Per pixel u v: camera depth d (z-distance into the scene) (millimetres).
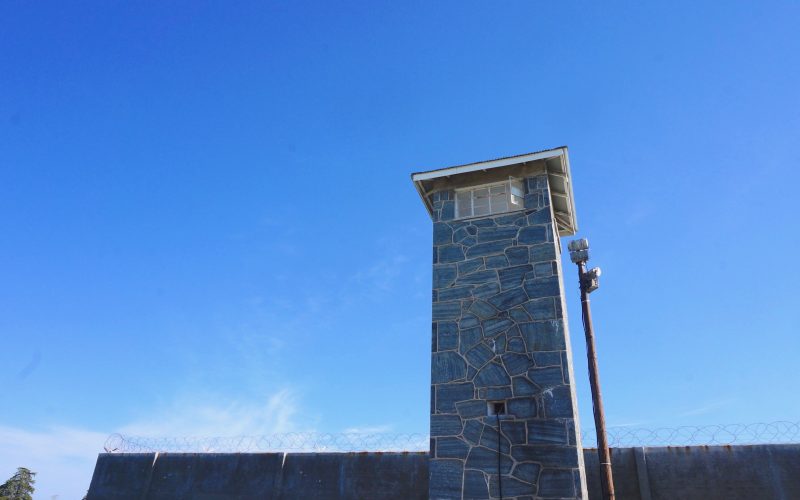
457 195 11391
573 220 12008
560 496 7953
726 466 8344
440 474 8680
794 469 8023
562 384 8695
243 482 10430
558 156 10523
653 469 8633
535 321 9367
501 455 8500
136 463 11227
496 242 10375
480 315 9781
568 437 8289
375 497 9625
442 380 9430
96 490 11133
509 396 8914
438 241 10805
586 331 9125
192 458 10969
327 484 9969
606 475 8117
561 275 10164
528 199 10594
